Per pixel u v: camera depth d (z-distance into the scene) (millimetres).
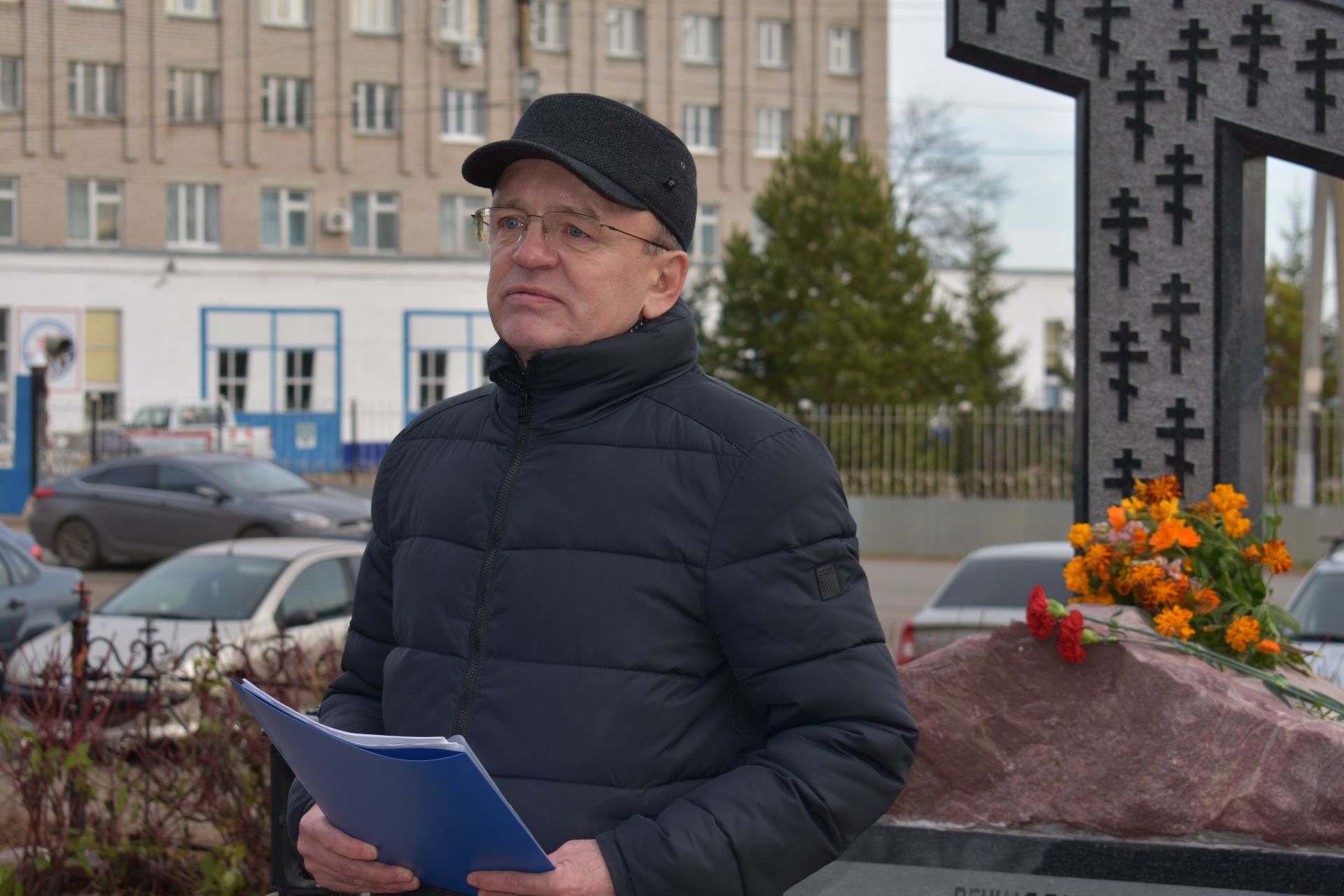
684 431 1940
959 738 2867
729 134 34938
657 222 2039
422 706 1931
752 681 1875
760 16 35125
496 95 33094
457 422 2137
